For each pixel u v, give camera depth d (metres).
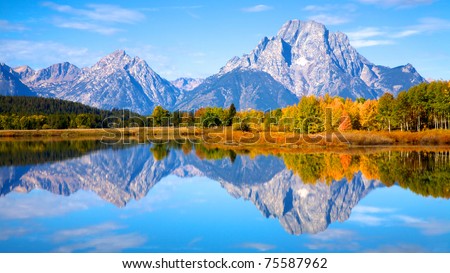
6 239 24.62
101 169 58.78
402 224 26.91
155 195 38.75
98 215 30.48
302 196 36.94
